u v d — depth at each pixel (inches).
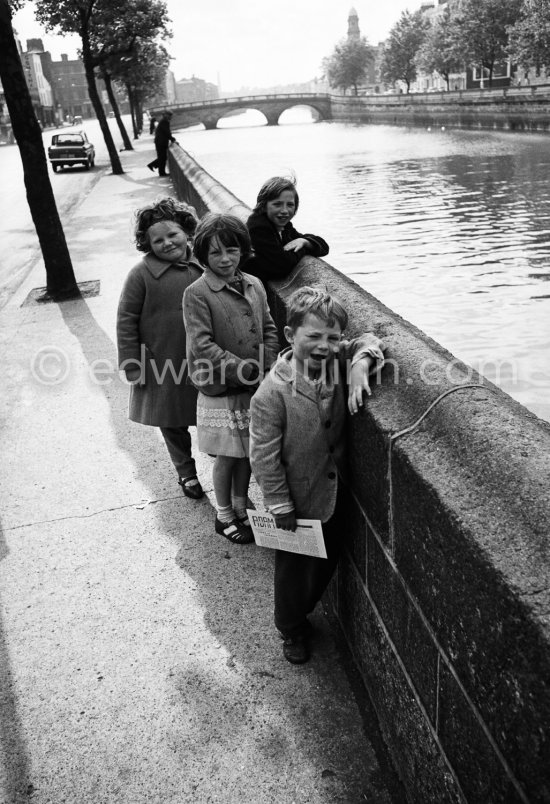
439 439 65.5
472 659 55.3
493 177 1239.5
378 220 920.3
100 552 133.8
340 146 2113.7
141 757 89.5
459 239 783.1
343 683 98.6
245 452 124.4
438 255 717.9
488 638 51.7
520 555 49.4
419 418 70.2
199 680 101.0
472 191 1109.1
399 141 2197.3
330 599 112.1
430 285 617.3
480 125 2381.9
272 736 91.1
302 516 92.4
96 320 283.7
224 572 125.2
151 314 135.0
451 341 488.1
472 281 618.5
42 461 171.5
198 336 116.1
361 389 79.7
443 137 2196.1
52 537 139.6
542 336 481.7
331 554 95.7
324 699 96.1
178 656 106.1
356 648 98.8
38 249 509.7
